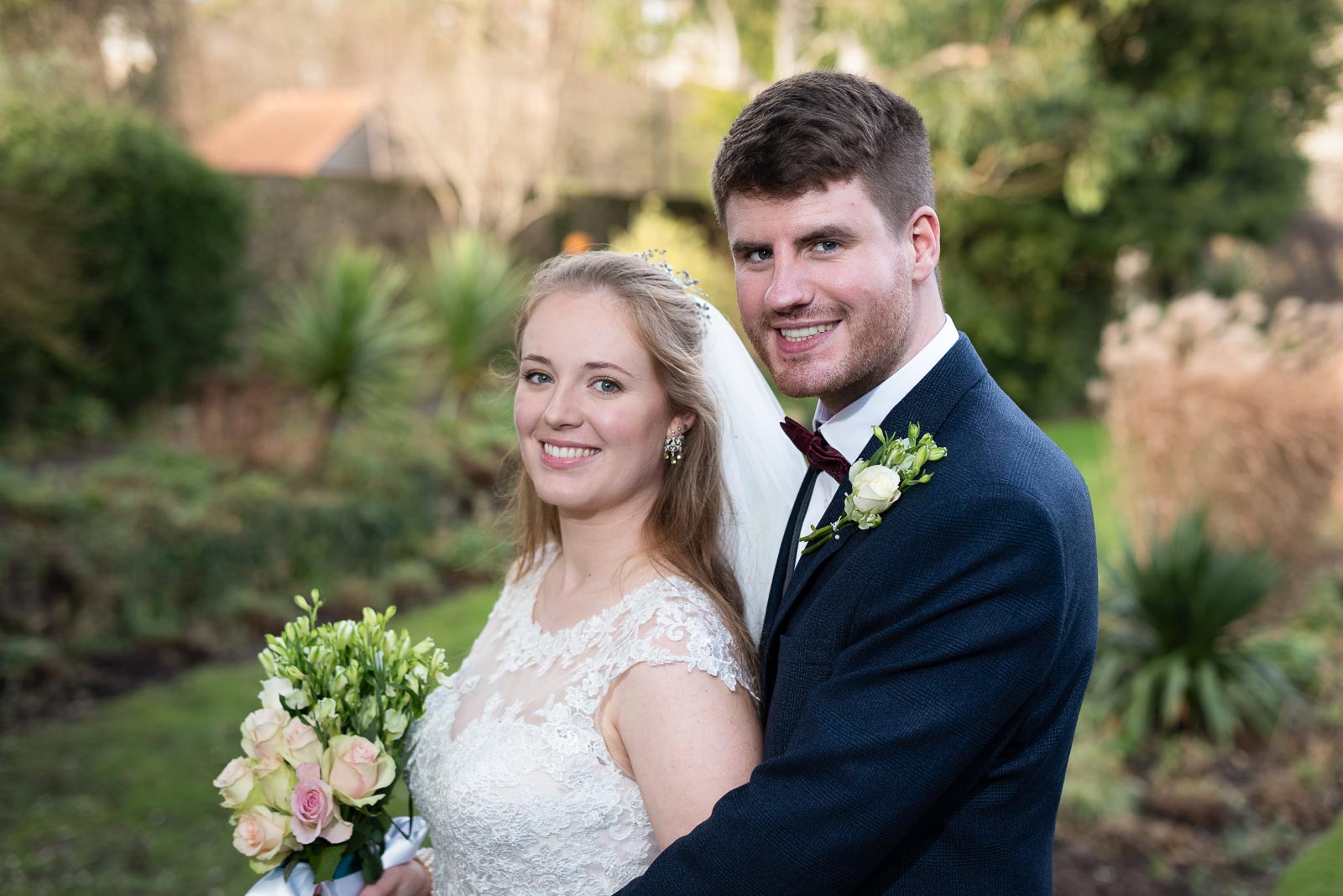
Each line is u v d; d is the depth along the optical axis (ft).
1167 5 45.62
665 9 44.80
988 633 4.46
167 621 19.11
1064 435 44.55
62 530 18.56
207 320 32.14
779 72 42.14
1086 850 12.67
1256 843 13.02
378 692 6.00
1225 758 15.44
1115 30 46.57
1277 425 19.52
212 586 19.95
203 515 20.16
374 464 24.54
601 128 52.75
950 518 4.63
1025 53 39.32
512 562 7.00
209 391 28.73
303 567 21.71
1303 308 24.20
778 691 5.10
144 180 29.68
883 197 4.91
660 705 5.19
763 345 5.19
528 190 51.62
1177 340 21.45
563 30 50.06
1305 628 20.01
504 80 49.32
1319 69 49.16
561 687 5.59
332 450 24.94
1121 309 53.47
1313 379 21.07
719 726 5.17
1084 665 4.98
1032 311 49.47
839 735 4.51
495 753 5.50
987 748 4.75
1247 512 19.92
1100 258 49.57
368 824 5.98
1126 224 48.29
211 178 31.99
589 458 5.77
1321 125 52.80
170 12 56.34
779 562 5.72
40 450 27.45
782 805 4.50
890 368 5.21
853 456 5.40
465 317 32.27
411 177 49.60
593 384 5.75
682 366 5.80
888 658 4.62
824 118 4.83
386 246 47.01
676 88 54.24
